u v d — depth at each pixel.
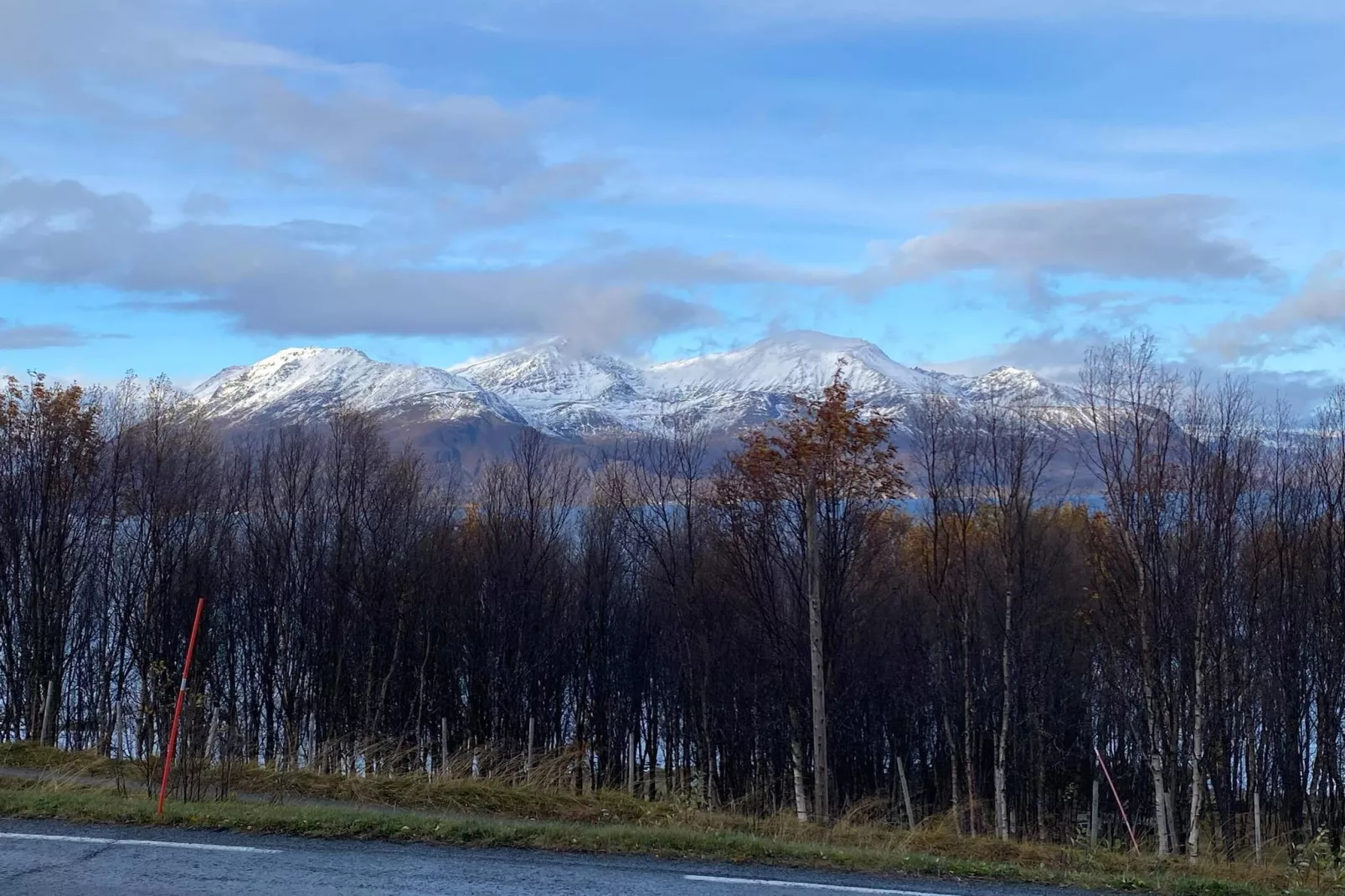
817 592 22.50
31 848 8.72
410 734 37.97
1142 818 35.25
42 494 36.56
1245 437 26.38
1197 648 22.70
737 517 27.20
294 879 8.03
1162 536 23.05
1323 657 28.14
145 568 38.12
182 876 7.99
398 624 38.47
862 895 8.37
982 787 34.88
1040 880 9.43
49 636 36.12
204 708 12.98
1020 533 30.05
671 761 39.16
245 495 40.44
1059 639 34.94
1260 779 31.41
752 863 9.46
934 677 34.50
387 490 39.97
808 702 29.19
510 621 39.00
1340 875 11.88
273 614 39.09
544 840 9.80
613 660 40.50
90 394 38.19
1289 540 27.67
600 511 39.84
